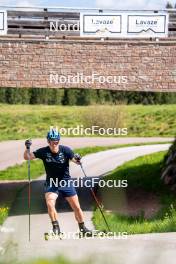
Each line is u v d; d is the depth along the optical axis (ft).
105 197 115.85
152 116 123.03
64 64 106.93
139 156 135.13
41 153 65.05
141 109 122.01
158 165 133.69
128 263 27.20
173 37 106.11
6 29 105.40
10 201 117.19
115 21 104.99
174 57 106.73
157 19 105.60
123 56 106.93
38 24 105.70
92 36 106.01
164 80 107.45
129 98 118.42
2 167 138.41
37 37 106.22
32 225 90.48
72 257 20.25
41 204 113.91
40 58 106.73
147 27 105.50
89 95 118.42
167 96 119.75
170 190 119.96
